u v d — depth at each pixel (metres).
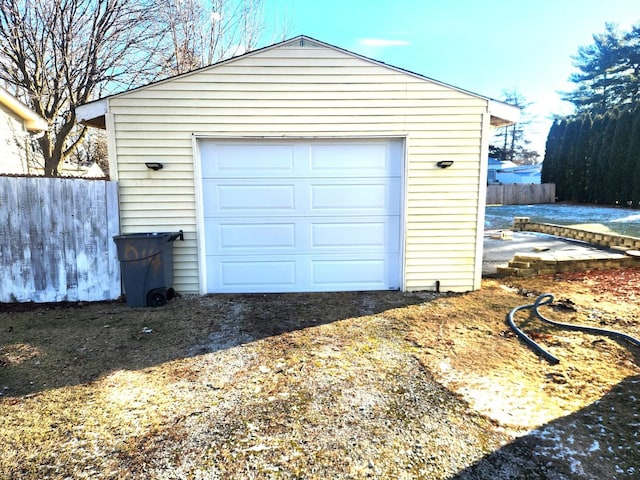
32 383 3.08
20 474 2.06
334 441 2.34
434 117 5.47
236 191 5.57
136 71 11.76
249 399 2.83
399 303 5.20
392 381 3.09
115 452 2.24
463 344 3.82
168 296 5.34
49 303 5.28
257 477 2.05
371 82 5.39
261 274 5.73
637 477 2.01
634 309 4.81
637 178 18.33
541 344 3.77
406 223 5.63
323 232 5.72
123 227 5.43
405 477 2.04
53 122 10.73
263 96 5.35
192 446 2.30
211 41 13.62
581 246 9.46
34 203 5.19
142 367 3.37
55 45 10.27
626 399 2.77
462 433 2.40
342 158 5.59
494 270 7.30
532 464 2.12
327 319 4.61
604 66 30.17
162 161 5.37
